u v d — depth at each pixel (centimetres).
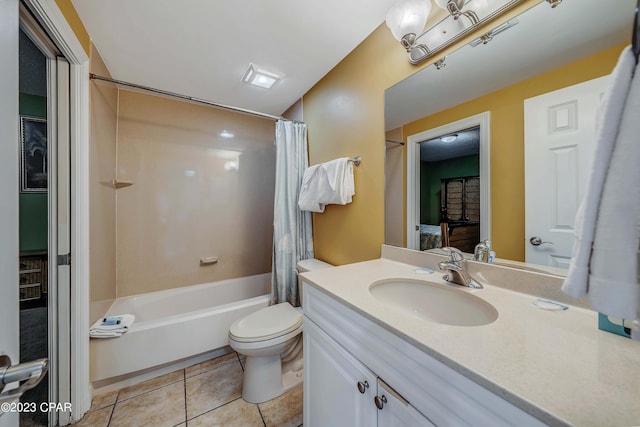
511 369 46
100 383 143
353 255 165
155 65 168
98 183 153
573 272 40
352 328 80
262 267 265
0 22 43
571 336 57
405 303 102
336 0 118
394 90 133
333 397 89
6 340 43
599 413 37
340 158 166
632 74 35
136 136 205
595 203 38
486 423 45
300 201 191
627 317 34
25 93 216
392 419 65
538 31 82
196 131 231
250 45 149
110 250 180
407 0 105
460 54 104
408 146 127
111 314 172
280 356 147
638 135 34
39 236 229
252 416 128
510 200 89
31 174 224
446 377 52
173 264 221
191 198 229
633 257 34
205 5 119
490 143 95
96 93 149
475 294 84
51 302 122
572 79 75
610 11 69
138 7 119
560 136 77
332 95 179
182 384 152
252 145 259
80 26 125
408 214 128
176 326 158
